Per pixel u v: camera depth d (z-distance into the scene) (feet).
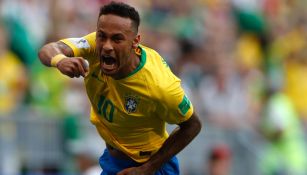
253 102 130.21
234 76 128.26
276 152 120.57
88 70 51.08
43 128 97.35
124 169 54.60
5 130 94.99
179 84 52.70
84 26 121.08
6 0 113.39
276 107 123.65
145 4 132.67
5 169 94.02
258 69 141.59
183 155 107.14
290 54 152.76
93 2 126.52
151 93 51.93
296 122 130.11
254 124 126.00
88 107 108.37
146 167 54.19
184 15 138.21
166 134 55.52
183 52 127.65
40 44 115.03
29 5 116.67
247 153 113.60
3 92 100.58
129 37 49.96
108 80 52.60
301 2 169.89
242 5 149.48
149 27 128.57
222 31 141.69
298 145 125.39
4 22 110.22
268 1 159.43
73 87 107.55
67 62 48.47
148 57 52.54
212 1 145.79
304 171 124.26
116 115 53.11
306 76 148.77
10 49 108.68
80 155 95.04
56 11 116.06
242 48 143.43
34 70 108.27
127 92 52.24
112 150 55.98
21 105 102.32
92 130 99.71
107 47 49.52
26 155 96.17
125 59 50.26
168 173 56.59
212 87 122.01
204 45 131.95
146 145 54.60
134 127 53.72
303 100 145.07
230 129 112.68
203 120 112.57
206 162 108.78
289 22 162.91
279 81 140.97
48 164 97.04
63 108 103.50
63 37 115.03
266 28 151.84
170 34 130.62
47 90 105.09
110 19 49.60
